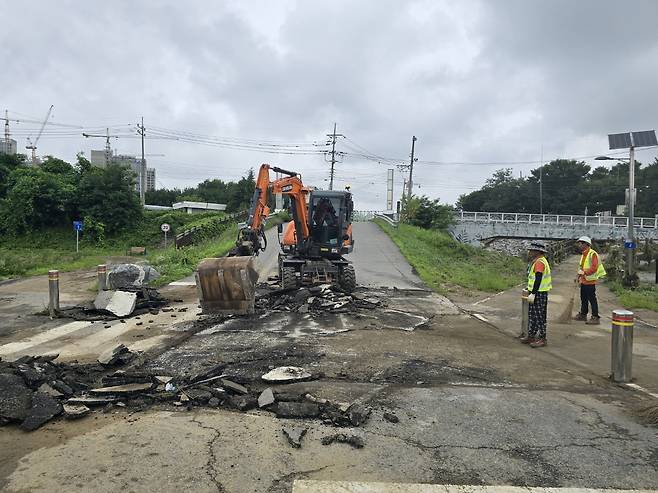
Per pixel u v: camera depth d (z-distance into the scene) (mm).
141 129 60125
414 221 52500
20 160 52656
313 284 14523
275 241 32562
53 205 40688
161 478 4195
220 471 4320
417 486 4148
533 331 9406
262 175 14617
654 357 8727
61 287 17078
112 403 5789
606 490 4168
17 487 4051
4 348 8641
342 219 15375
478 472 4406
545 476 4367
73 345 8852
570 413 5832
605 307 15289
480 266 28078
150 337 9414
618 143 24844
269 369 7258
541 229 50344
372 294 16062
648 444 5039
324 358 7961
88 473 4273
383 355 8250
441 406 5941
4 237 39969
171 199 88188
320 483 4160
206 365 7426
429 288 18156
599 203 85688
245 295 10602
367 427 5277
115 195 41750
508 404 6074
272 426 5250
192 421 5359
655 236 45562
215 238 36188
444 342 9414
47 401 5578
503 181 110000
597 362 8281
